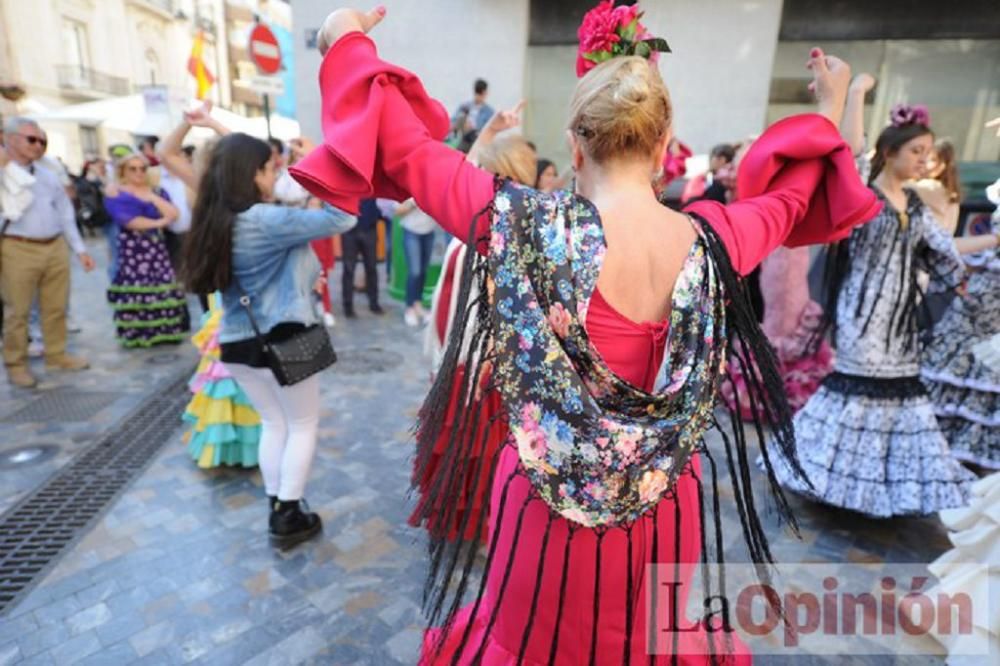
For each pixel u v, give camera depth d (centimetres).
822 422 269
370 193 115
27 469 315
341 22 120
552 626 117
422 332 574
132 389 431
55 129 1967
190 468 319
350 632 207
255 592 226
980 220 529
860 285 252
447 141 681
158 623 210
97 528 264
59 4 1980
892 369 255
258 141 223
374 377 452
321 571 238
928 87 779
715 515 115
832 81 140
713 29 763
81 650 198
